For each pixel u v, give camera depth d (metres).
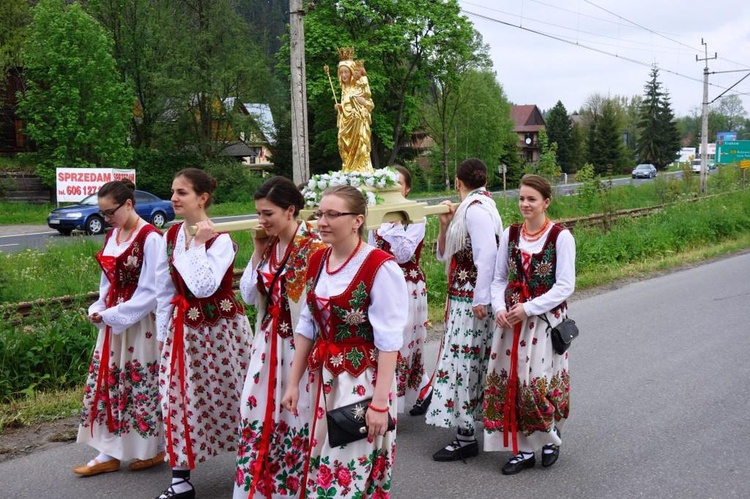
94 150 30.00
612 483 3.93
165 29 36.41
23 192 31.02
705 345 6.88
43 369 5.60
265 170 42.38
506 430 4.03
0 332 5.60
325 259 2.90
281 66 36.56
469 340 4.26
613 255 12.50
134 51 36.44
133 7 36.06
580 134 76.69
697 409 5.10
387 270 2.78
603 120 73.06
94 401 3.94
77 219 19.36
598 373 6.02
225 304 3.68
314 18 34.56
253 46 38.91
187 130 38.31
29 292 8.41
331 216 2.76
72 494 3.79
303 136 12.58
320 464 2.77
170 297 3.68
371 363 2.81
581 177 21.81
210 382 3.67
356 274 2.78
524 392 3.94
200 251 3.56
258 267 3.44
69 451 4.39
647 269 11.96
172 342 3.62
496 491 3.86
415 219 4.52
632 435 4.64
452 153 51.28
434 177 51.19
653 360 6.39
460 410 4.29
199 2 37.03
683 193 24.81
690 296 9.52
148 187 37.09
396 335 2.77
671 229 14.92
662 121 82.00
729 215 17.12
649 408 5.14
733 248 14.72
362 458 2.75
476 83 50.09
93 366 3.96
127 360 3.92
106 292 3.96
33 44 29.77
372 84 35.34
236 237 11.87
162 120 37.75
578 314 8.55
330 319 2.82
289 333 3.33
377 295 2.77
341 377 2.80
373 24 35.81
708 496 3.75
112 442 3.99
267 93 39.81
